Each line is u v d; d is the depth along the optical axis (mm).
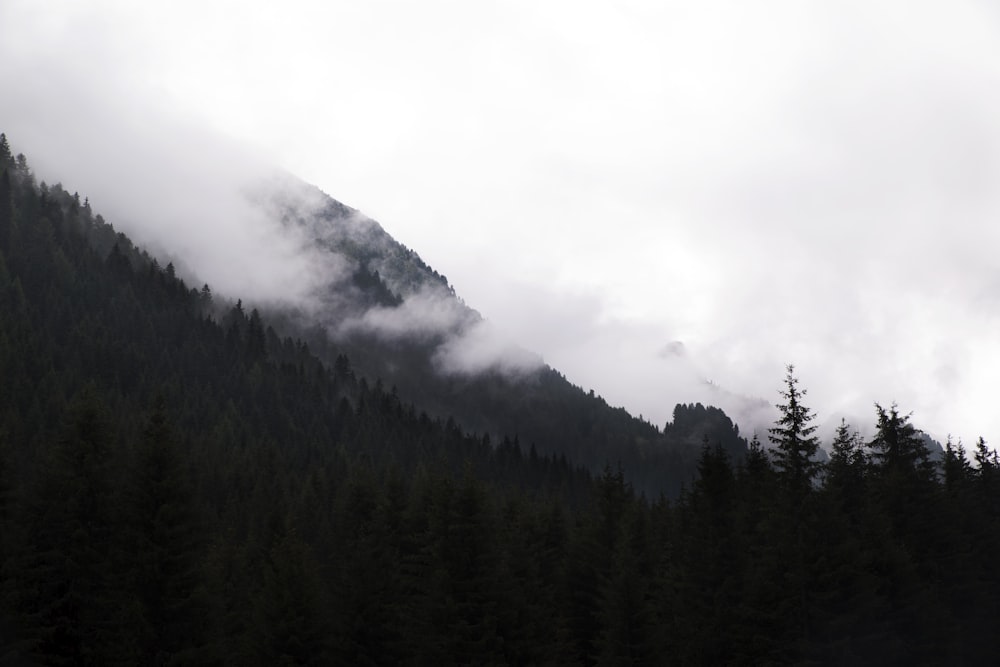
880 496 51469
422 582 49500
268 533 69562
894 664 40281
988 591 53656
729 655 42812
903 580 43531
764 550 43062
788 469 46594
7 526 38438
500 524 66375
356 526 67312
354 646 41781
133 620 36844
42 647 38094
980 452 66438
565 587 57094
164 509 40469
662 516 74125
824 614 38344
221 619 43500
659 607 52000
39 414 94750
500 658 42125
